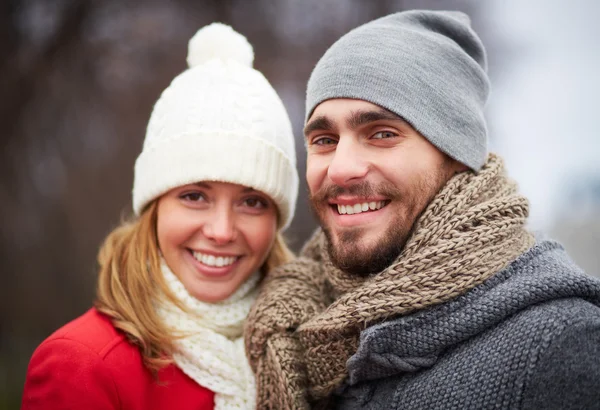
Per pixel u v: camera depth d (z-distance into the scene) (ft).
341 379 4.67
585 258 23.88
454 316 4.13
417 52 4.73
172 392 4.97
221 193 5.29
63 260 19.26
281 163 5.55
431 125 4.61
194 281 5.37
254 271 5.80
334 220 4.91
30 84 18.83
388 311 4.25
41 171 19.65
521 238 4.57
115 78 20.04
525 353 3.81
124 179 19.97
